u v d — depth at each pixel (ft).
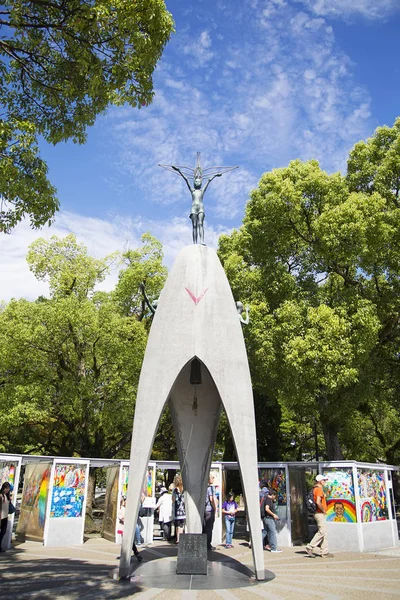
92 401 64.75
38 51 31.01
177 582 26.86
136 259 80.07
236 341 32.17
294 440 94.79
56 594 23.20
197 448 36.11
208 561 34.35
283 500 46.55
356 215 48.60
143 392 30.86
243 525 65.82
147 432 29.96
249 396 31.24
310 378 48.11
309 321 49.29
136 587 25.44
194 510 35.09
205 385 36.73
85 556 37.78
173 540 47.73
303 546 45.34
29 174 30.73
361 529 42.39
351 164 60.29
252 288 55.57
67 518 46.03
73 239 75.41
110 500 51.42
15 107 32.81
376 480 47.80
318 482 39.81
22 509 51.42
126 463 48.83
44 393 61.21
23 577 27.73
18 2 28.40
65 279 72.33
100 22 27.50
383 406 75.51
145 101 31.30
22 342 60.59
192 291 32.71
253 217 58.59
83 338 64.13
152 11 27.78
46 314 61.87
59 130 33.19
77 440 68.64
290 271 59.98
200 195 36.99
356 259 51.55
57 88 30.73
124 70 29.84
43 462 48.75
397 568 32.40
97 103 31.50
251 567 31.91
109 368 65.67
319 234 51.31
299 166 56.95
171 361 31.01
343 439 78.48
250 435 30.37
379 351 60.03
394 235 52.95
